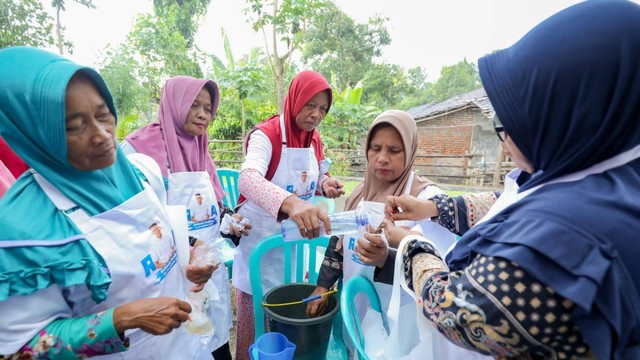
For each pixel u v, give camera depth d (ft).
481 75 2.31
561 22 1.93
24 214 2.52
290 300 5.11
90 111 2.61
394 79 53.72
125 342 2.81
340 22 49.88
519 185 2.85
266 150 6.16
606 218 1.79
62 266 2.51
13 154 4.68
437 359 3.48
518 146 2.25
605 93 1.85
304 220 4.33
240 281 6.79
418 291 2.78
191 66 30.17
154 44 27.66
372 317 4.56
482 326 1.97
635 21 1.81
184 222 3.96
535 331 1.86
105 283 2.72
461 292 2.08
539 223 1.88
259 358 3.87
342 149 26.25
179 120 6.21
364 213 4.82
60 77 2.42
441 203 4.32
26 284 2.39
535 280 1.82
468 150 33.06
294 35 18.25
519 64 2.07
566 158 2.07
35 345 2.50
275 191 4.89
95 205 2.93
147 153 5.92
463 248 2.47
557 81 1.90
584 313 1.70
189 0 37.81
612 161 2.02
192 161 6.59
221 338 6.21
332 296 4.83
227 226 6.41
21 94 2.42
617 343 1.74
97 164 2.84
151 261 3.24
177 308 2.86
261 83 22.31
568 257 1.74
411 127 4.92
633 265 1.74
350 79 52.26
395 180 5.23
